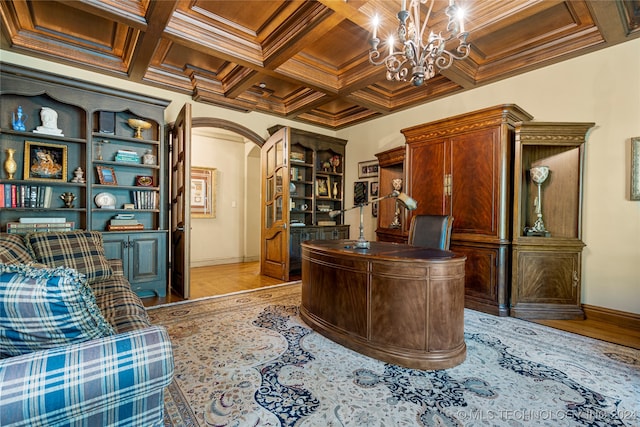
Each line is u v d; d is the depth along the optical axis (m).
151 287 3.69
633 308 2.89
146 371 0.98
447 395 1.76
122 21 2.67
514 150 3.30
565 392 1.79
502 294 3.20
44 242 2.39
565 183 3.29
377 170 5.29
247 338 2.51
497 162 3.24
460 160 3.54
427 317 2.07
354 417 1.56
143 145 3.92
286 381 1.89
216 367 2.05
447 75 3.57
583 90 3.16
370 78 3.82
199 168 5.93
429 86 4.25
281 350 2.30
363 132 5.54
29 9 2.75
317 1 2.61
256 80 3.88
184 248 3.58
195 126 4.48
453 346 2.12
